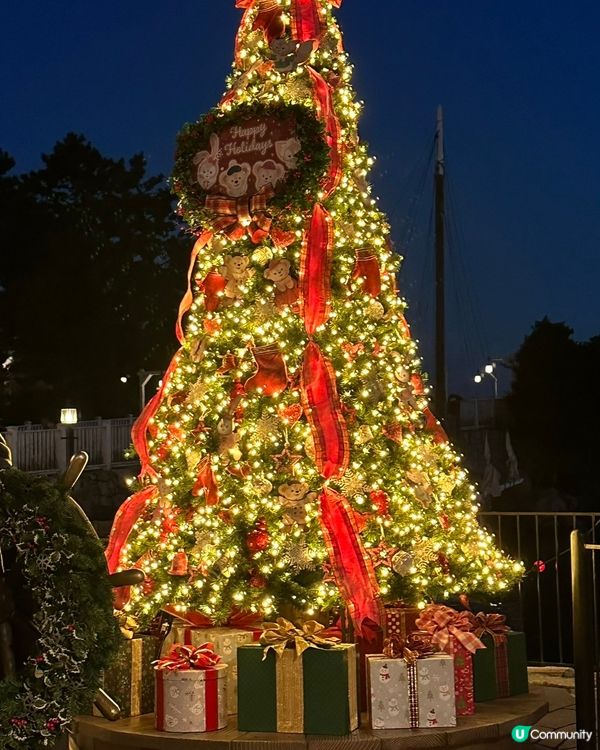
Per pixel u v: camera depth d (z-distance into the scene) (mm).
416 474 4953
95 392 26703
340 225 5129
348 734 4004
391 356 5172
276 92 5145
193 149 4902
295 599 4633
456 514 5285
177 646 4270
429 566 4969
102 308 26641
